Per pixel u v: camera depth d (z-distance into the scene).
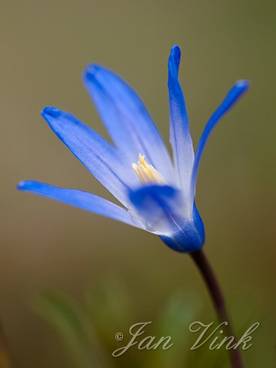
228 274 0.19
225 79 0.24
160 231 0.12
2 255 0.20
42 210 0.21
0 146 0.22
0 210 0.21
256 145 0.22
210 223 0.20
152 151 0.12
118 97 0.12
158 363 0.14
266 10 0.24
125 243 0.20
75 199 0.11
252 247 0.19
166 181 0.12
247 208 0.20
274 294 0.18
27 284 0.19
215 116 0.10
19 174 0.22
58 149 0.22
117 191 0.12
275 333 0.16
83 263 0.20
